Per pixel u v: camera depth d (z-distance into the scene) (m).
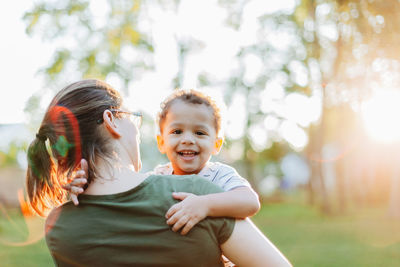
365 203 24.02
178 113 2.31
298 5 17.56
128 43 17.27
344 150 23.16
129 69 17.16
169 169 2.55
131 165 1.65
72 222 1.50
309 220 15.41
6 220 14.79
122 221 1.47
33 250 8.77
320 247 8.78
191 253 1.44
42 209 1.74
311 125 22.27
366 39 12.08
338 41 13.05
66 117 1.60
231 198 1.54
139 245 1.44
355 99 13.55
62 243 1.50
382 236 10.26
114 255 1.45
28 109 10.96
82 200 1.52
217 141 2.47
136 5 17.25
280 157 32.38
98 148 1.59
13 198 16.84
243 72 19.73
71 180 1.59
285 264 1.49
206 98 2.38
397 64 12.06
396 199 14.94
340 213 17.08
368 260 7.20
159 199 1.49
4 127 12.59
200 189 1.56
